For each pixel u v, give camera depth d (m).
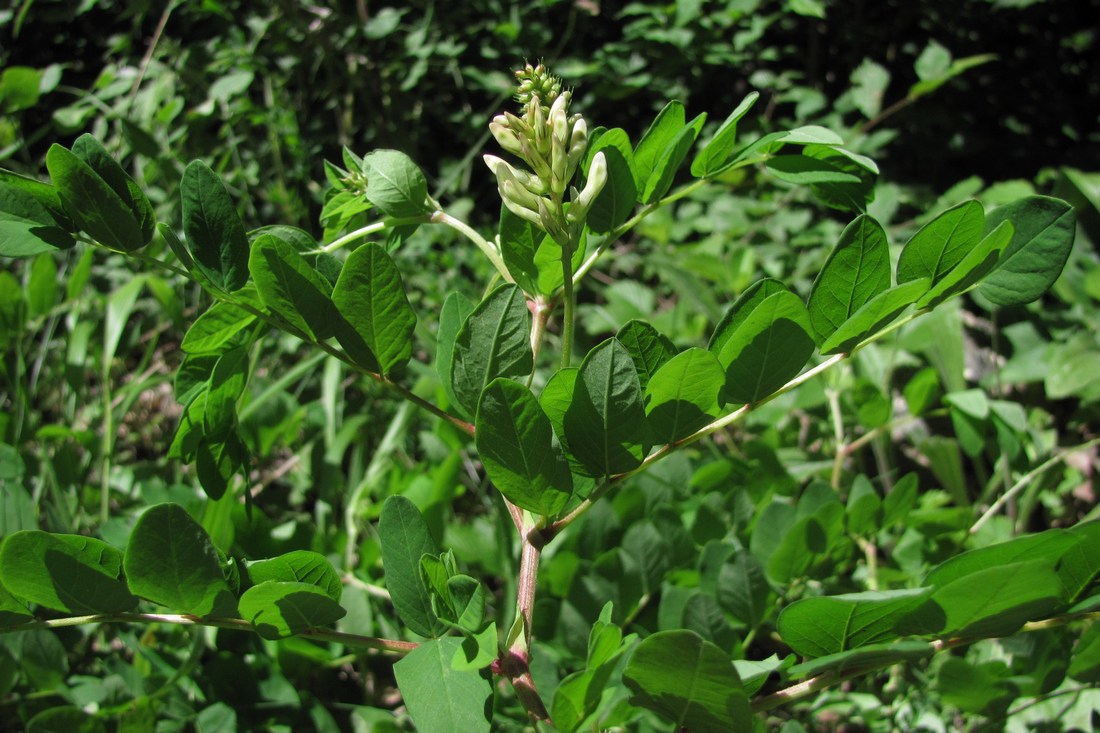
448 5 1.16
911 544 0.54
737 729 0.25
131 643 0.44
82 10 1.02
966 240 0.28
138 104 0.88
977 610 0.25
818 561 0.45
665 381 0.28
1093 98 1.24
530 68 0.30
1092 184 0.84
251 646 0.44
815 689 0.27
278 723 0.42
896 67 1.24
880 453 0.70
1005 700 0.39
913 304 0.28
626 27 1.14
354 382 0.82
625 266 1.04
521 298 0.29
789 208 1.03
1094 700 0.46
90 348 0.72
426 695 0.26
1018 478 0.57
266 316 0.30
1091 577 0.26
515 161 1.09
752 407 0.28
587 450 0.28
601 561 0.45
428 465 0.66
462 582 0.27
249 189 0.98
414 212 0.33
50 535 0.27
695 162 0.34
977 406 0.56
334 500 0.61
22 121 1.04
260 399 0.60
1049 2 1.23
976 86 1.23
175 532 0.27
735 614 0.42
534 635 0.46
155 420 0.86
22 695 0.44
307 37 1.07
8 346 0.62
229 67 1.00
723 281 0.84
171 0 0.99
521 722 0.42
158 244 0.77
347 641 0.28
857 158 0.32
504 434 0.27
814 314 0.29
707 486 0.55
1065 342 0.76
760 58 1.15
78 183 0.28
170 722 0.42
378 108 1.13
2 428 0.60
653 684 0.25
